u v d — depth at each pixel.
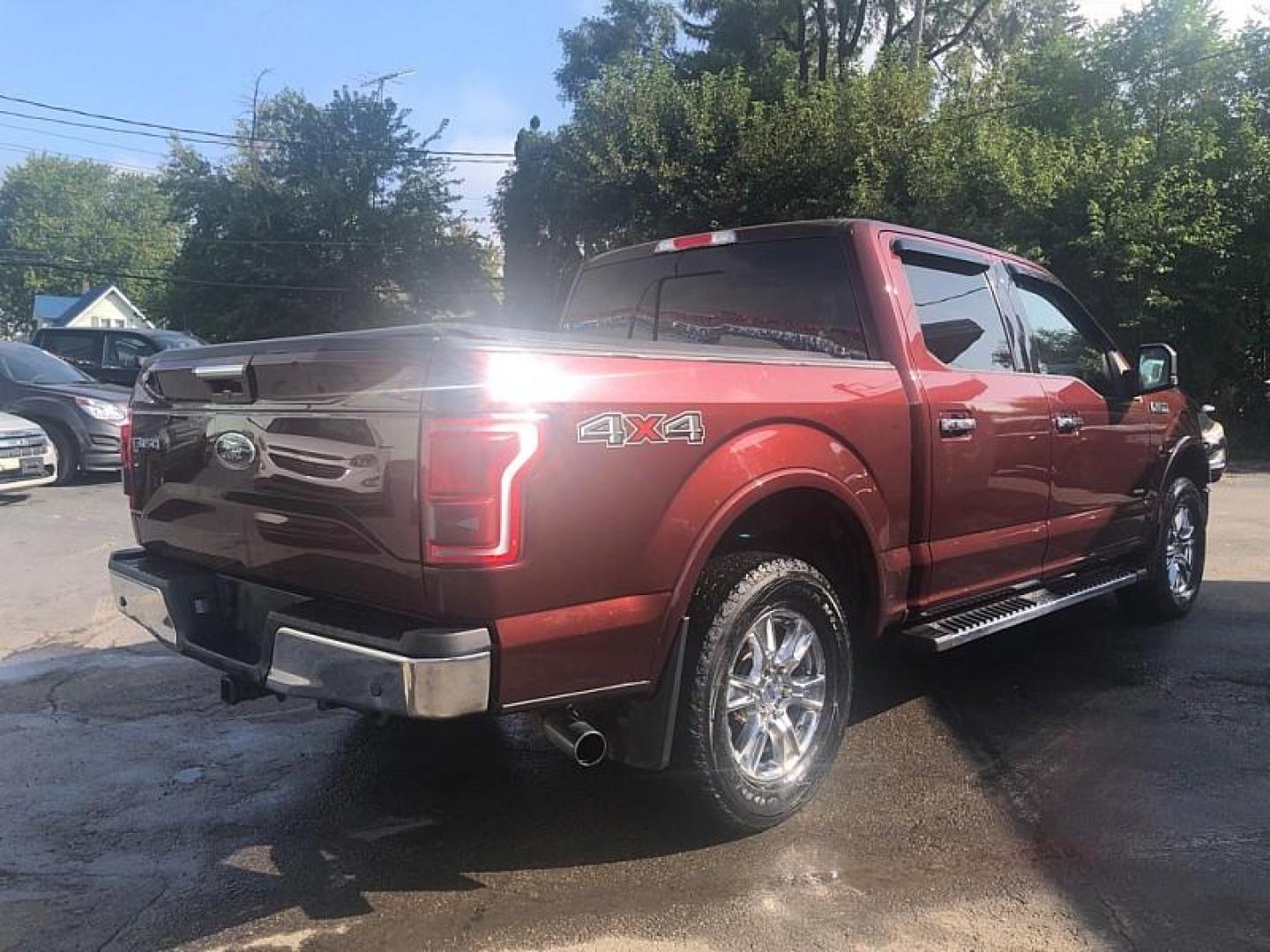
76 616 6.38
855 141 20.38
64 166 72.69
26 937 2.84
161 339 16.92
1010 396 4.50
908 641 4.07
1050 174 17.22
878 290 4.04
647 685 3.05
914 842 3.38
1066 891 3.07
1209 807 3.64
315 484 2.96
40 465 10.44
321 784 3.91
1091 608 6.66
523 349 2.74
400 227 36.09
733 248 4.51
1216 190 17.23
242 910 2.99
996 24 32.84
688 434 3.07
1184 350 17.72
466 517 2.62
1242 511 10.85
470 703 2.68
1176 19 18.56
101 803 3.73
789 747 3.51
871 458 3.73
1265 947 2.77
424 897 3.06
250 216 35.16
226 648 3.38
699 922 2.90
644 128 23.12
